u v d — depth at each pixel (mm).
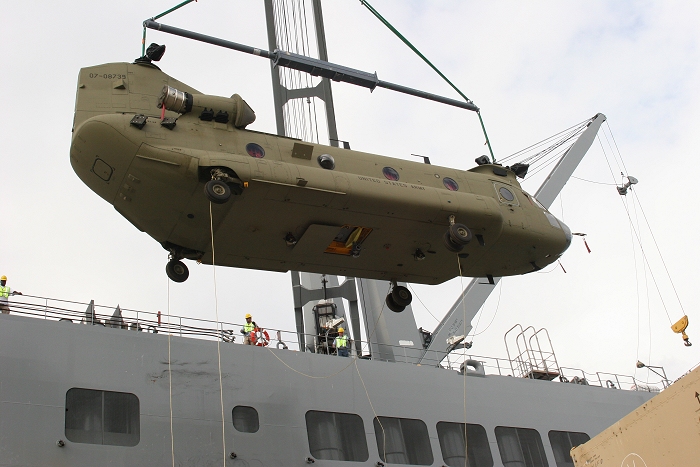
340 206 15023
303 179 14422
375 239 16359
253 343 17797
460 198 16281
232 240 15484
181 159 13758
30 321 14508
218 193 13508
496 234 16938
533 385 19516
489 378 19031
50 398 13891
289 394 16234
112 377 14648
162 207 14508
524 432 18562
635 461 10227
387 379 17531
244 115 15352
